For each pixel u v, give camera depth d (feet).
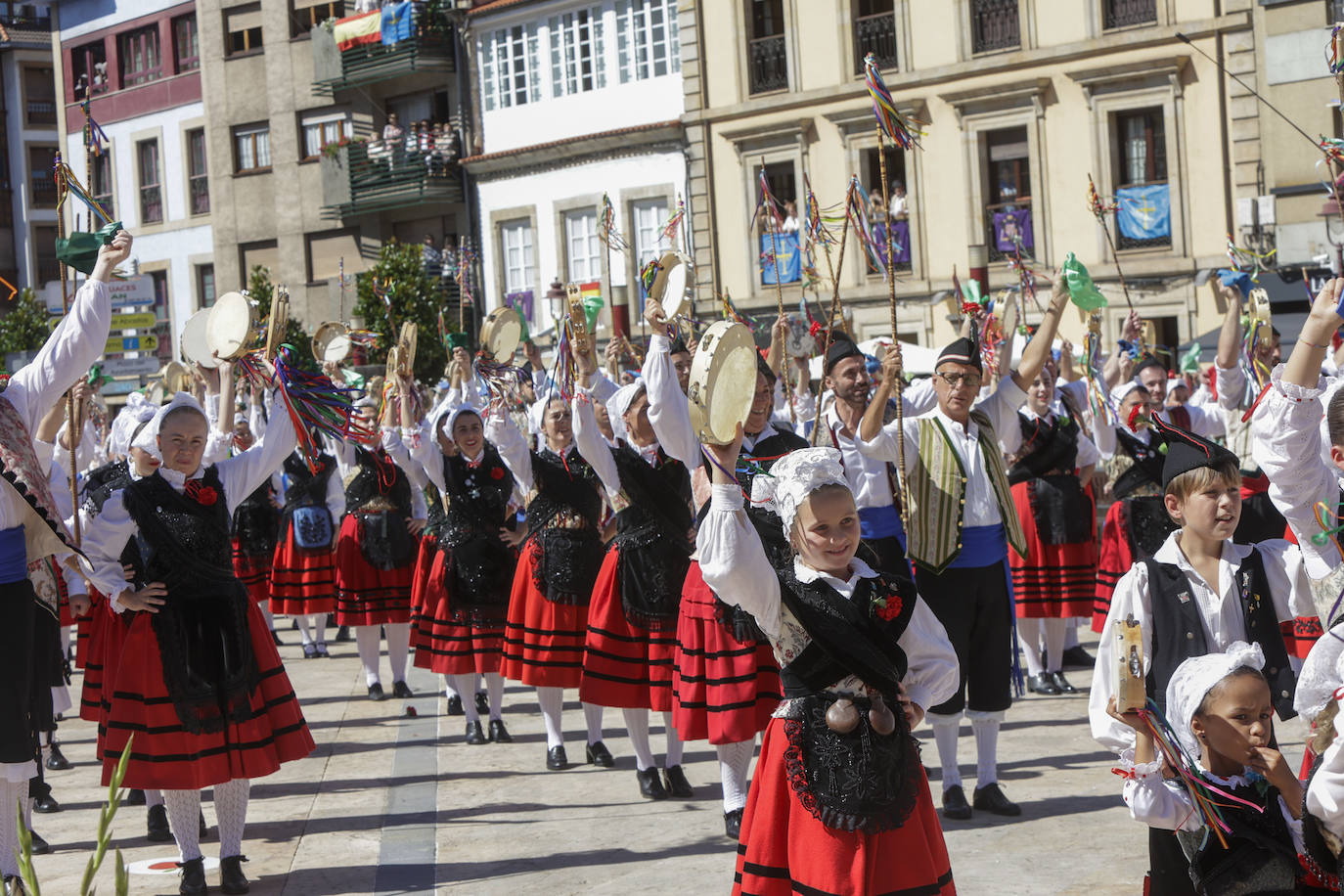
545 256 98.68
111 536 18.99
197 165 124.47
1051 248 78.43
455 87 104.58
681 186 90.84
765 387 20.86
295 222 116.47
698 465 18.49
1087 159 77.05
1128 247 76.38
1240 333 24.84
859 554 14.12
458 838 21.54
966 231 80.74
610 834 21.35
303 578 40.32
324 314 115.65
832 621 12.73
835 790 12.52
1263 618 14.34
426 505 34.58
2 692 17.65
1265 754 12.09
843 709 12.67
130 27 127.44
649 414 18.53
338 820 23.02
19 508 17.92
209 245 123.24
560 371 26.20
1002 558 21.58
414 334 29.78
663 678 22.79
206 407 27.66
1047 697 30.81
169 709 18.98
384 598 34.27
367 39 105.81
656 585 22.68
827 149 85.46
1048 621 31.19
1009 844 19.75
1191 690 12.35
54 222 153.38
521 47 98.89
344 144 110.22
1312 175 69.67
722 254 89.97
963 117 80.53
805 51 85.71
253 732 19.35
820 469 12.95
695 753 27.32
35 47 151.33
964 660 21.33
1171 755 12.28
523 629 26.40
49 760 28.45
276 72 116.67
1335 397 13.56
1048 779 23.39
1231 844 12.36
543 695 26.16
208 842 22.24
